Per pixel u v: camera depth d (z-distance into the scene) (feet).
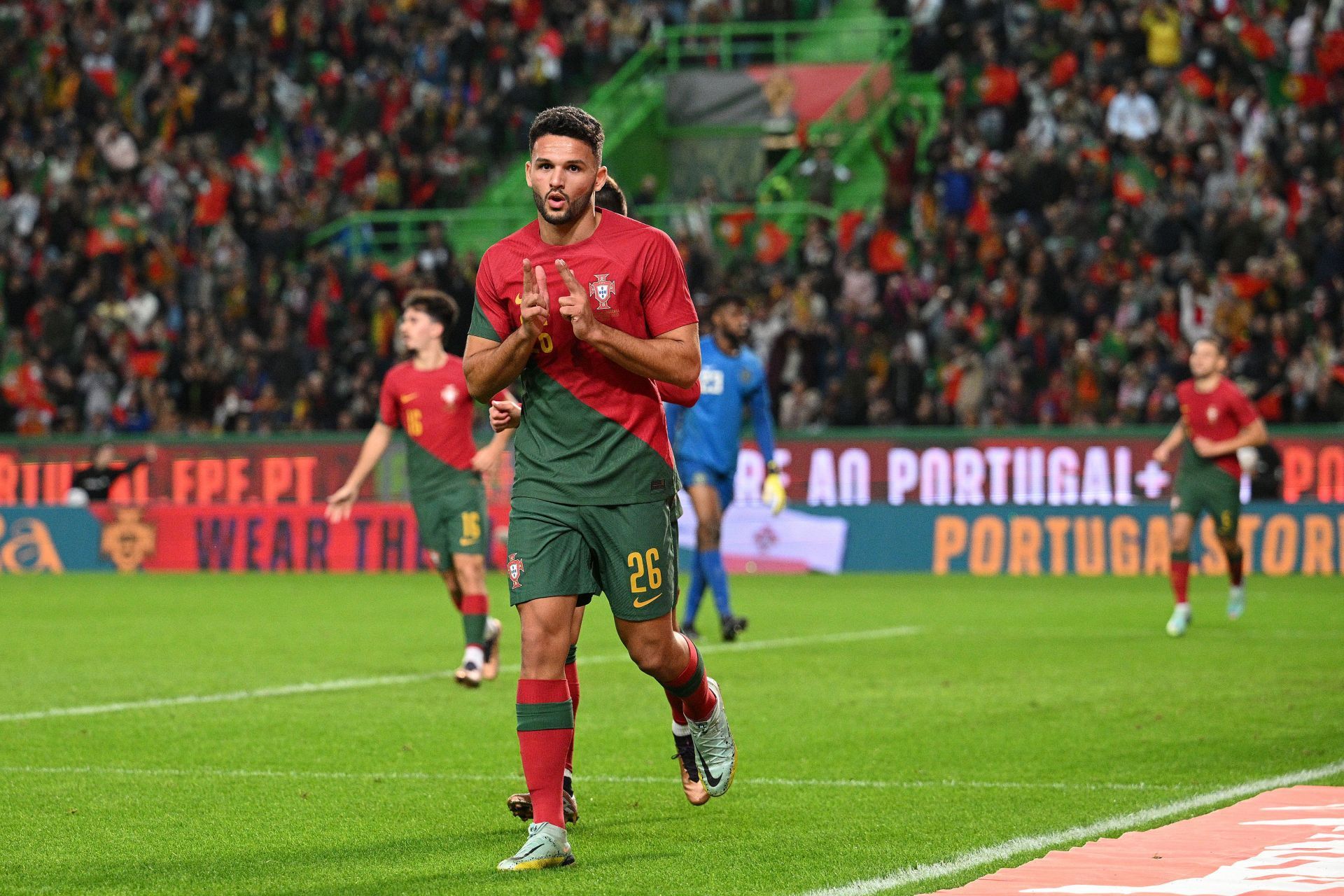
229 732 62.23
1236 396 101.40
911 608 122.83
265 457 173.06
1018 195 193.26
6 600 133.59
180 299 208.03
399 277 194.49
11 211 220.02
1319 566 154.10
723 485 98.58
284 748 58.39
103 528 175.42
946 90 211.61
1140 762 54.39
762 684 76.38
